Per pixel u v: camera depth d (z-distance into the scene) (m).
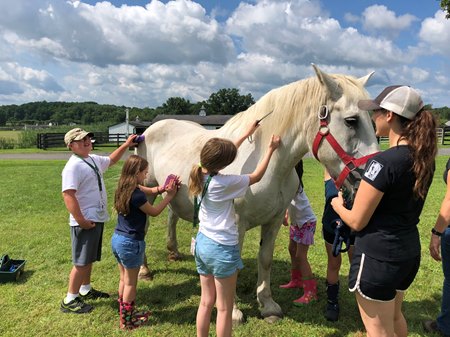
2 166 13.65
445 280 2.74
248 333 2.83
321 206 6.96
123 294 2.84
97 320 3.00
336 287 3.02
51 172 11.91
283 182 2.82
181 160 3.29
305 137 2.58
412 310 3.19
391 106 1.71
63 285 3.64
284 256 4.50
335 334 2.84
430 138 1.64
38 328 2.87
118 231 2.80
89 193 3.02
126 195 2.71
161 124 3.92
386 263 1.73
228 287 2.34
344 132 2.33
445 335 2.79
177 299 3.40
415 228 1.82
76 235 3.02
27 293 3.45
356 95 2.31
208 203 2.34
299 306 3.25
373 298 1.78
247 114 2.91
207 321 2.43
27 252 4.57
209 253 2.29
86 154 3.06
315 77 2.57
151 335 2.81
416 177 1.65
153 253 4.60
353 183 2.29
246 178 2.36
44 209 6.84
